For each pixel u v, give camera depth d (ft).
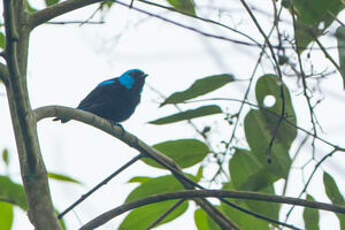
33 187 21.98
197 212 30.73
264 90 27.14
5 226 26.84
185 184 28.30
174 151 28.40
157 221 28.60
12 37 20.67
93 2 26.68
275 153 26.66
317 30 24.38
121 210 23.63
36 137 22.75
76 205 25.34
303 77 24.16
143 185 28.94
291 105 27.12
